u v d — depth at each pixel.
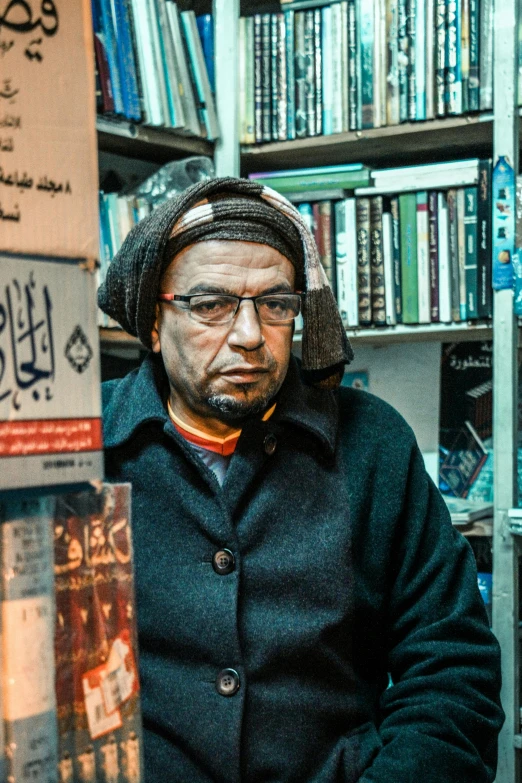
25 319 0.50
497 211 1.75
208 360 1.01
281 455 1.09
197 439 1.09
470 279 1.80
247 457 1.06
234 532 1.03
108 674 0.55
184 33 1.91
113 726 0.55
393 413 1.19
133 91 1.79
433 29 1.79
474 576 1.11
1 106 0.49
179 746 0.98
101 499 0.56
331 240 1.93
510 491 1.72
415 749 0.93
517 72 1.74
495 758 1.04
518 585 1.76
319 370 1.13
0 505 0.49
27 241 0.50
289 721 0.98
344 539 1.06
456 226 1.82
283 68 1.94
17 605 0.50
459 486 2.07
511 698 1.68
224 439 1.09
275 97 1.95
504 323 1.74
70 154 0.53
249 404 1.02
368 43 1.85
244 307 1.00
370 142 1.92
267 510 1.05
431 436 2.11
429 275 1.85
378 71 1.85
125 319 1.15
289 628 1.00
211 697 0.97
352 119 1.88
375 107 1.86
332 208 1.93
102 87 1.73
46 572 0.51
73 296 0.53
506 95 1.73
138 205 1.88
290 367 1.16
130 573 0.58
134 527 1.06
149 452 1.09
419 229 1.85
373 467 1.12
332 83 1.90
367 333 1.92
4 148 0.49
